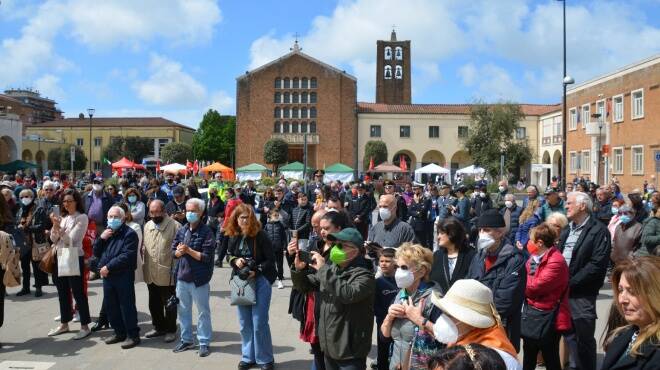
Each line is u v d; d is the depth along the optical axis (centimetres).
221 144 9094
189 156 8100
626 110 3897
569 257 639
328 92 6500
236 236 679
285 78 6544
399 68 7781
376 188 2744
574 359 595
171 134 9031
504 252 520
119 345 776
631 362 303
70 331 846
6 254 775
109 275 758
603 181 4144
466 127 6419
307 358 724
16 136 4900
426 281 478
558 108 5756
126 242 759
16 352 745
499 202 1512
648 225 906
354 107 6481
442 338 343
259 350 665
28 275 1111
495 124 5100
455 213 1551
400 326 477
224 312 969
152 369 677
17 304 1027
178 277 738
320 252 569
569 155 4912
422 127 6431
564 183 2566
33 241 1075
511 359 323
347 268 479
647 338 298
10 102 9231
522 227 1127
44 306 1010
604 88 4222
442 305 344
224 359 717
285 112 6538
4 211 830
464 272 538
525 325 568
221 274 1347
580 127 4669
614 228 1125
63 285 830
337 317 478
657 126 3494
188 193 1719
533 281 562
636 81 3753
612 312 353
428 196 1838
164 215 799
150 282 796
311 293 603
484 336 339
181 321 750
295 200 1669
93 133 8962
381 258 553
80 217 820
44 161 7269
